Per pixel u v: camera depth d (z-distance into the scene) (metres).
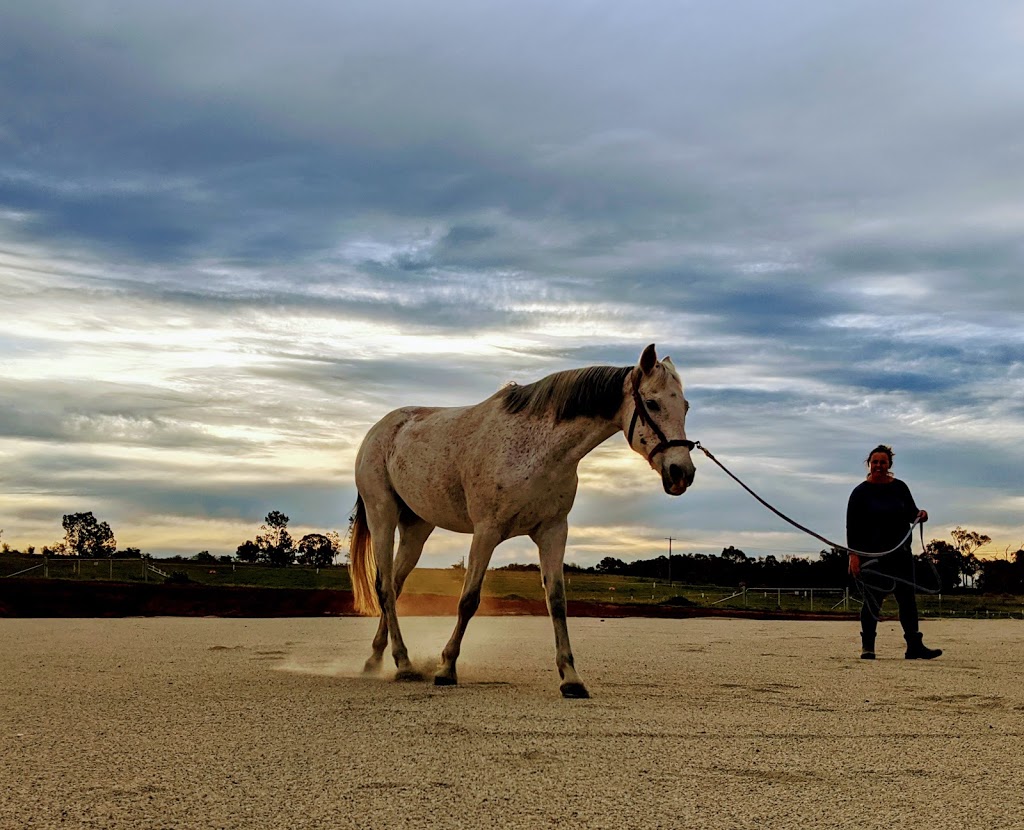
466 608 7.35
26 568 33.75
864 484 10.23
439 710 5.84
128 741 4.85
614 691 6.89
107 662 8.62
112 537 49.41
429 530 8.99
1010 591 48.47
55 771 4.22
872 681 7.60
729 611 22.83
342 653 9.98
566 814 3.64
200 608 19.89
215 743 4.81
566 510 7.39
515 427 7.40
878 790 4.01
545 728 5.25
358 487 8.97
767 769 4.35
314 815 3.60
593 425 7.18
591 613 21.81
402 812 3.65
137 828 3.44
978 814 3.68
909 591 9.88
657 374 6.95
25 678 7.37
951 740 5.07
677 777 4.19
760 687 7.16
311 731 5.12
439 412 8.41
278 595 20.86
